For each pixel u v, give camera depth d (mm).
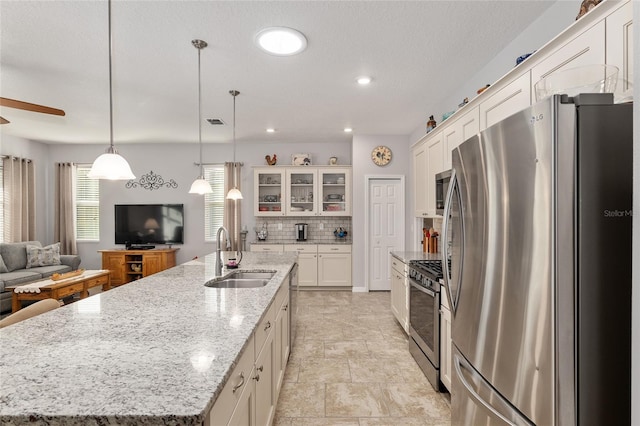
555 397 1038
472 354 1486
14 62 2926
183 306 1678
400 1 2115
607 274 1034
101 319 1467
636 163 854
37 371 975
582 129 1031
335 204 6223
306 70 3115
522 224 1163
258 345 1552
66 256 5703
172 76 3248
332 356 3162
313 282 5898
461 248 1616
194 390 871
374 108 4277
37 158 6238
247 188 6508
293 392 2520
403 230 5738
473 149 1482
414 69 3100
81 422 765
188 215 6531
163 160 6543
